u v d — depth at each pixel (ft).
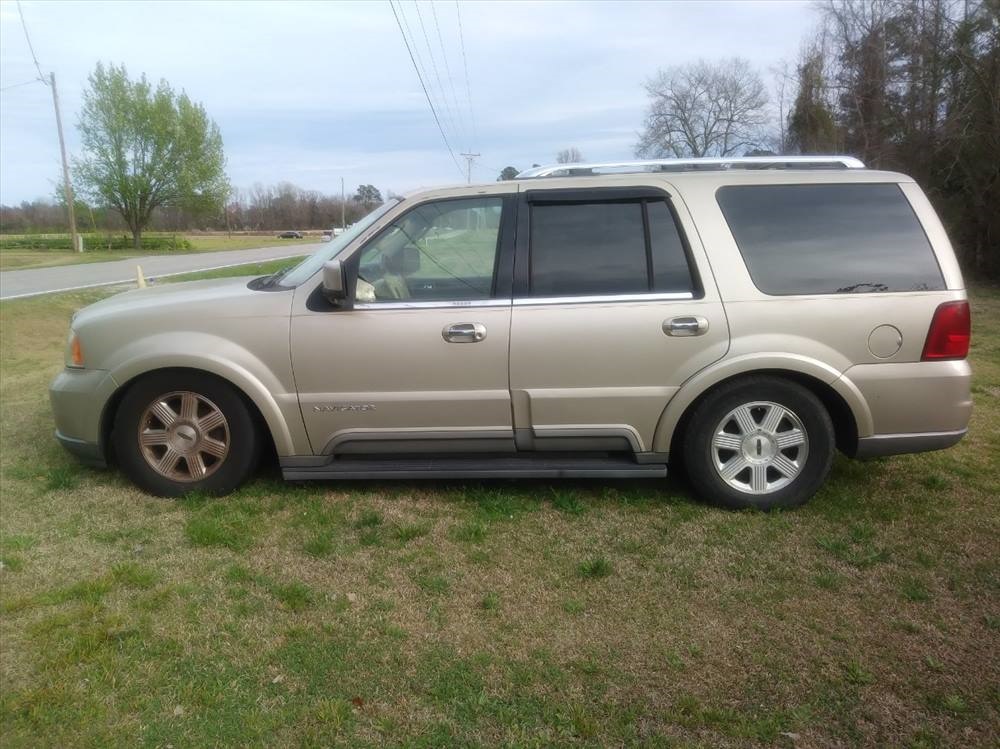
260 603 10.69
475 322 13.09
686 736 8.06
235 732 8.18
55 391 14.40
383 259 13.60
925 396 13.01
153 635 9.93
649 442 13.41
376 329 13.23
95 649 9.60
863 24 73.46
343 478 13.79
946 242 13.17
